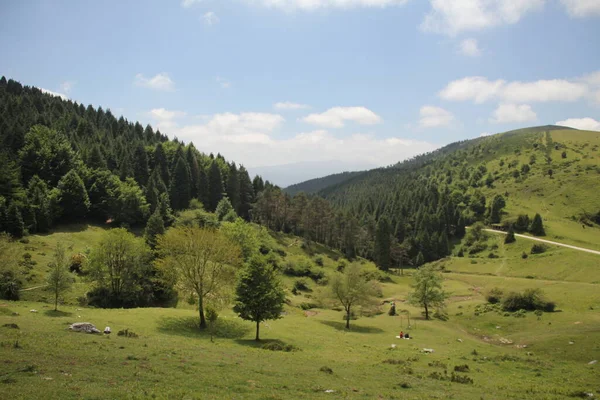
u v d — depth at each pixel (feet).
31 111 552.82
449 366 117.29
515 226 586.04
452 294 329.72
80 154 456.45
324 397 69.62
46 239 298.97
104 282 221.25
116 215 386.52
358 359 122.62
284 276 369.71
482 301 281.33
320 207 550.36
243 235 347.97
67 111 647.56
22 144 415.03
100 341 101.09
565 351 152.25
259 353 115.14
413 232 648.79
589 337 163.84
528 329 199.82
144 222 404.77
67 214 359.66
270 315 150.30
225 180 609.42
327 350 139.13
